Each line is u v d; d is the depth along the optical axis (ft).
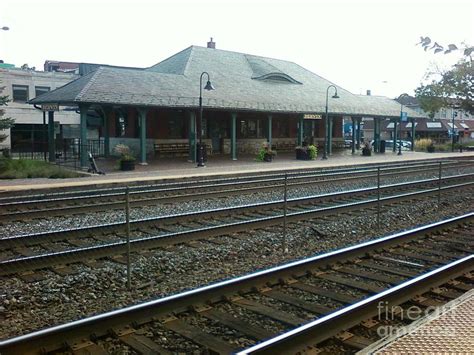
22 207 40.81
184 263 25.57
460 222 35.68
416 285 19.61
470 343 12.53
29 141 143.23
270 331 16.61
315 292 20.49
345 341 15.40
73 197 47.98
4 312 18.97
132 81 91.30
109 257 26.12
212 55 127.95
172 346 15.48
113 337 15.75
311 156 102.89
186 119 105.91
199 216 36.81
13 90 141.49
